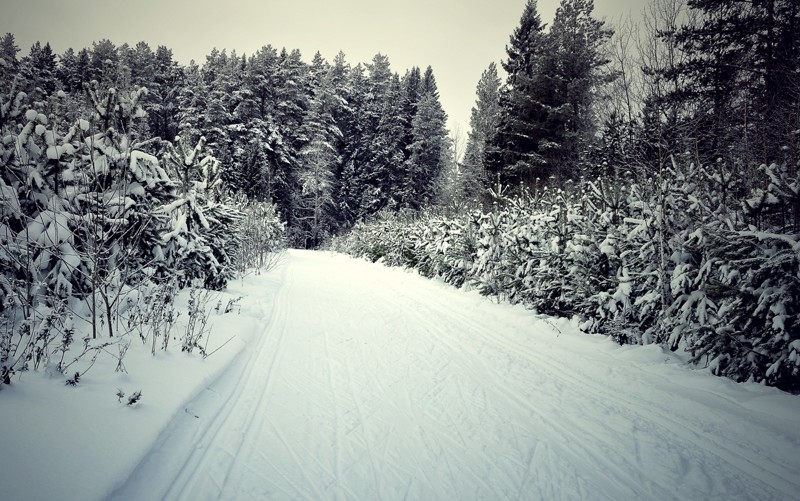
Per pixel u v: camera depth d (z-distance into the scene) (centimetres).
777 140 966
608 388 504
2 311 454
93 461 278
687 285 562
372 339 728
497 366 589
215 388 469
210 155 1073
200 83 4362
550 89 2241
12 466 246
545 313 879
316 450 357
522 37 2691
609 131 1393
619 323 667
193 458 331
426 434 391
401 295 1202
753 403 434
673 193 686
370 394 484
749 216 580
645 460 349
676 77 1223
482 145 3434
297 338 719
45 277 523
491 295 1090
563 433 395
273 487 303
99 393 366
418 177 4231
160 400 388
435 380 532
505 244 1053
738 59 1365
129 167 680
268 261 1958
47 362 384
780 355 463
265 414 421
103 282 503
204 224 880
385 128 4594
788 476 325
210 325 672
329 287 1348
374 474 325
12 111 572
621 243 727
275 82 4797
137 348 495
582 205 907
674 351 604
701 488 312
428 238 1612
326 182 4347
